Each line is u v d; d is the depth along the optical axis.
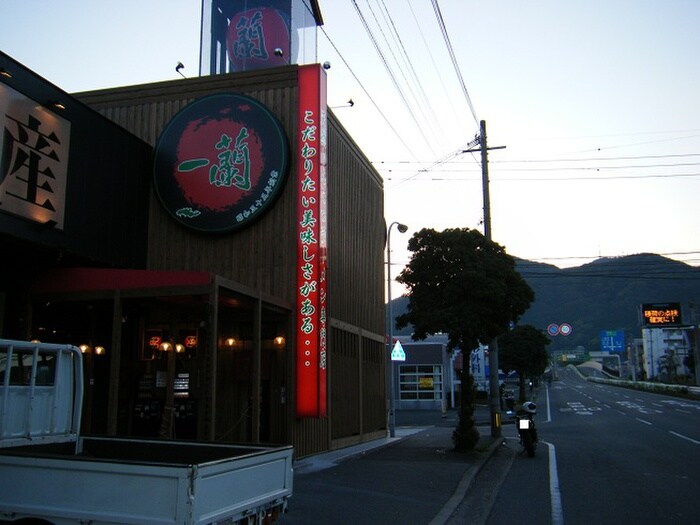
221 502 5.88
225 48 19.84
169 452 7.82
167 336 16.45
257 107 16.75
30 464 6.02
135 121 17.88
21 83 12.71
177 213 16.70
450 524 9.75
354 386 21.11
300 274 16.08
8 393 7.12
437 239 18.73
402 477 13.64
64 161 13.85
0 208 12.10
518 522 9.91
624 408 46.00
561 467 16.14
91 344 16.03
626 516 10.28
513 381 107.88
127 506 5.59
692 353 98.38
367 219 23.80
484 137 26.16
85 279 13.40
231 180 16.61
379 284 25.52
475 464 15.74
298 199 16.27
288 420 15.71
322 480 13.09
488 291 17.78
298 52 19.75
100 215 15.03
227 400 16.23
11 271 13.89
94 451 8.06
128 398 16.22
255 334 14.17
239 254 16.58
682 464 16.33
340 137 20.47
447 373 54.25
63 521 5.82
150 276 12.97
